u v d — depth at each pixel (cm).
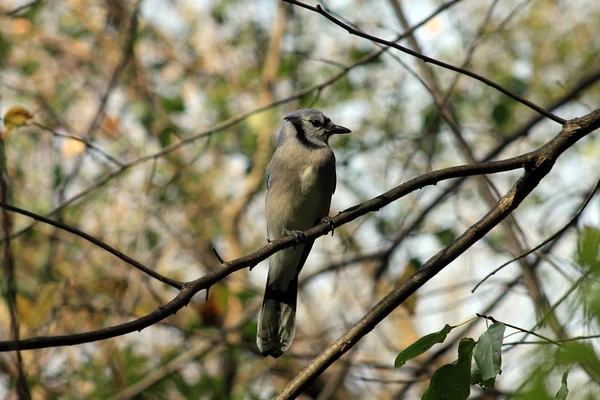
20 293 1041
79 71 1348
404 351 438
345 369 1148
